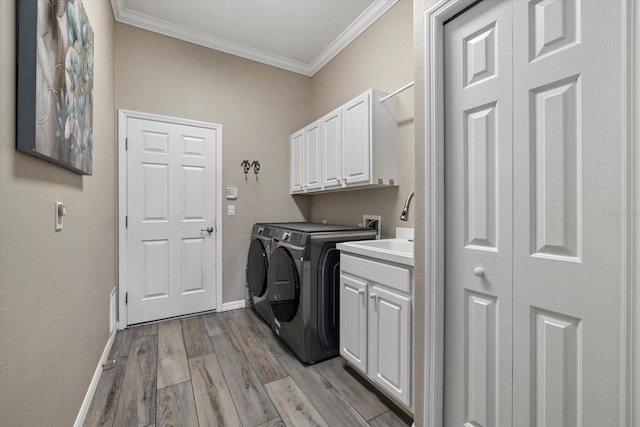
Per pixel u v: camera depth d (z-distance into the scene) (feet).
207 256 9.62
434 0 4.04
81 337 4.68
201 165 9.50
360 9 8.16
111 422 4.69
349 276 6.01
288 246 7.16
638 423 2.54
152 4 8.01
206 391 5.51
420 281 4.29
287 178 11.14
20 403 2.68
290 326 6.98
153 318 8.80
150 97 8.73
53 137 3.11
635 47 2.52
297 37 9.50
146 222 8.68
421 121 4.27
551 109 3.06
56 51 3.20
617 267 2.65
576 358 2.95
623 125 2.58
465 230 3.88
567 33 2.95
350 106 7.64
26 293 2.81
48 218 3.34
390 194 7.72
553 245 3.08
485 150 3.65
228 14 8.41
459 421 3.95
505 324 3.49
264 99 10.68
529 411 3.27
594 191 2.79
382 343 5.07
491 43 3.58
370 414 4.95
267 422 4.74
